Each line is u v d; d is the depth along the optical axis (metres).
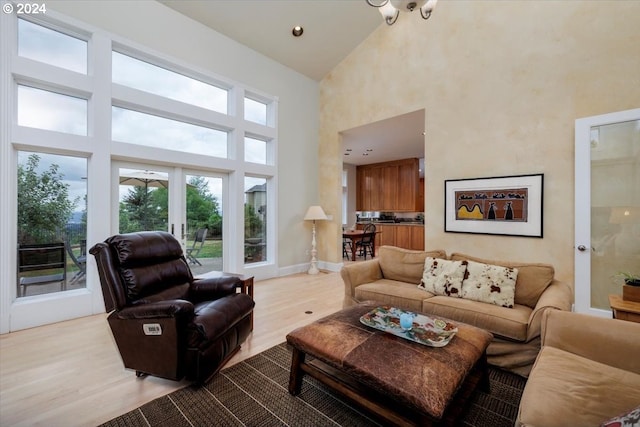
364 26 4.76
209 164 4.22
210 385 1.97
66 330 2.80
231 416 1.67
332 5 4.24
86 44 3.24
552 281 2.46
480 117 3.70
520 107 3.40
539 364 1.43
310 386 1.96
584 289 2.93
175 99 3.97
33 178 2.98
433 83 4.16
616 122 2.79
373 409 1.47
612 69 2.85
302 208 5.70
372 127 5.30
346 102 5.44
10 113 2.74
